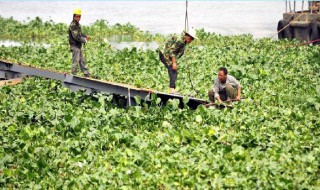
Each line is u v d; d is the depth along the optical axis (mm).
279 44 65062
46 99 38156
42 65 49562
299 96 37219
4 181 25422
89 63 50094
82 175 25812
